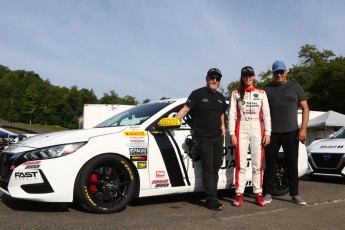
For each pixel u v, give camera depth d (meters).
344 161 6.27
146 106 4.88
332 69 38.50
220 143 4.31
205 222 3.60
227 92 36.59
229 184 4.76
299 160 5.51
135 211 4.07
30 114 121.88
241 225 3.50
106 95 125.69
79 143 3.82
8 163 3.88
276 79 4.70
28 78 146.12
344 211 4.13
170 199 4.80
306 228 3.41
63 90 127.25
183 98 4.75
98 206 3.86
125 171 4.02
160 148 4.26
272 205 4.48
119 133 4.07
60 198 3.68
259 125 4.48
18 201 4.47
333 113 20.25
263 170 4.93
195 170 4.50
